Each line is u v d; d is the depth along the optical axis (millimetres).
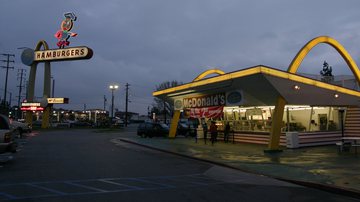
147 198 8359
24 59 59281
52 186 9680
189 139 33281
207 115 26500
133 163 15703
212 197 8648
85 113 151500
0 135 13734
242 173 13266
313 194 9414
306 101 21688
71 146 24984
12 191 8898
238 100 22781
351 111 25156
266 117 25672
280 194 9297
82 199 8070
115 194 8727
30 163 14875
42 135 40781
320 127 25047
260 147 23312
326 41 23328
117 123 91000
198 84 25453
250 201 8312
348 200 8781
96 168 13633
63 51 57375
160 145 25906
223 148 22969
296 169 13398
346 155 17859
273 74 19750
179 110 33188
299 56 21375
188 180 11352
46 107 59906
